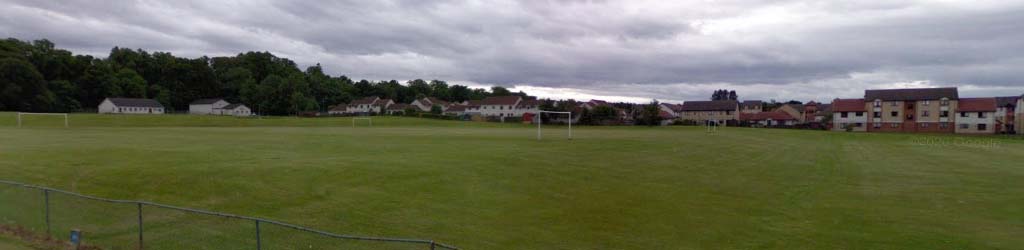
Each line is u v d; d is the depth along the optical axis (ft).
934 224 46.55
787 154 110.63
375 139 121.60
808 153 115.03
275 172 62.39
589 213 50.11
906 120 274.98
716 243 41.60
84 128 163.32
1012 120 290.76
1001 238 42.11
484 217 47.96
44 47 395.55
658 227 45.91
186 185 55.83
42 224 41.52
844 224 46.75
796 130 234.79
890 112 278.05
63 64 374.63
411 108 477.77
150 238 39.32
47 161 69.62
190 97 453.17
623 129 234.99
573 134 169.78
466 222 46.29
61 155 75.56
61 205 45.98
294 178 59.72
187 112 438.40
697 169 79.87
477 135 149.59
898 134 212.02
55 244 37.73
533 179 65.16
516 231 44.21
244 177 59.31
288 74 544.62
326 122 264.11
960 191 62.80
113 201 36.76
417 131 177.78
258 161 71.20
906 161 98.43
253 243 38.60
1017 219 48.34
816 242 41.50
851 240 41.88
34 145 90.48
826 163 93.71
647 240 42.37
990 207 53.47
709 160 92.84
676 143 128.47
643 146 114.83
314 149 92.17
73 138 109.70
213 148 89.71
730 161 92.58
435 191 56.54
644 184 64.75
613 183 64.64
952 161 98.58
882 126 280.31
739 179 71.10
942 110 266.57
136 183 56.85
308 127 222.48
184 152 81.87
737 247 40.57
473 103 447.83
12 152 78.43
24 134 122.01
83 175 60.44
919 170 83.46
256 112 453.99
